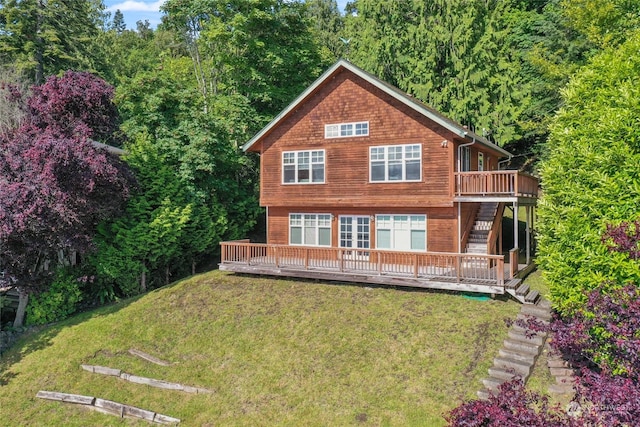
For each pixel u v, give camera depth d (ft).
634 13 75.87
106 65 139.64
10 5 104.73
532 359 38.32
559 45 90.07
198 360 47.21
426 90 104.73
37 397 44.98
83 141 55.57
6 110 73.97
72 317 62.08
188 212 69.77
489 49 102.47
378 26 111.75
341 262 58.08
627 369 22.61
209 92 125.80
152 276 73.10
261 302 55.93
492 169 83.10
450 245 59.36
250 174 101.45
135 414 40.98
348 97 64.49
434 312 47.73
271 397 40.24
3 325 61.87
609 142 32.86
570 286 34.12
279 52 97.04
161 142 77.46
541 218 38.63
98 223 64.44
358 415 36.35
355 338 45.65
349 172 64.49
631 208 30.89
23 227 49.57
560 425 20.99
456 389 37.11
